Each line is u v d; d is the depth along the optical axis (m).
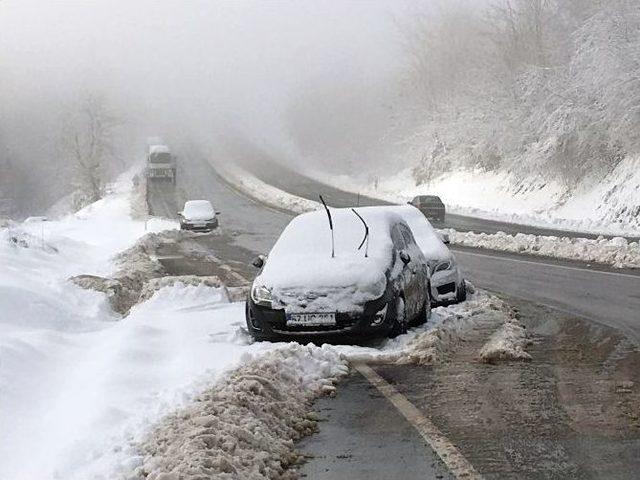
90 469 4.64
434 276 12.16
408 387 6.89
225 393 5.87
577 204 39.16
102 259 22.12
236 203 50.00
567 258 19.69
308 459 5.04
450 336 9.13
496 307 11.50
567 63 42.81
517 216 38.44
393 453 5.07
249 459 4.70
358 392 6.77
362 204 47.66
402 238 10.68
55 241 24.62
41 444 5.32
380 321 8.92
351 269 9.18
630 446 5.06
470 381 7.06
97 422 5.61
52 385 6.98
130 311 12.16
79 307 12.18
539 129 40.72
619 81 34.16
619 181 36.88
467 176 54.03
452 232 25.97
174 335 9.29
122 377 7.00
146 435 5.18
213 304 11.96
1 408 6.10
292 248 10.10
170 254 24.52
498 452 5.00
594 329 10.04
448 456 4.95
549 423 5.65
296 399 6.32
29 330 9.46
